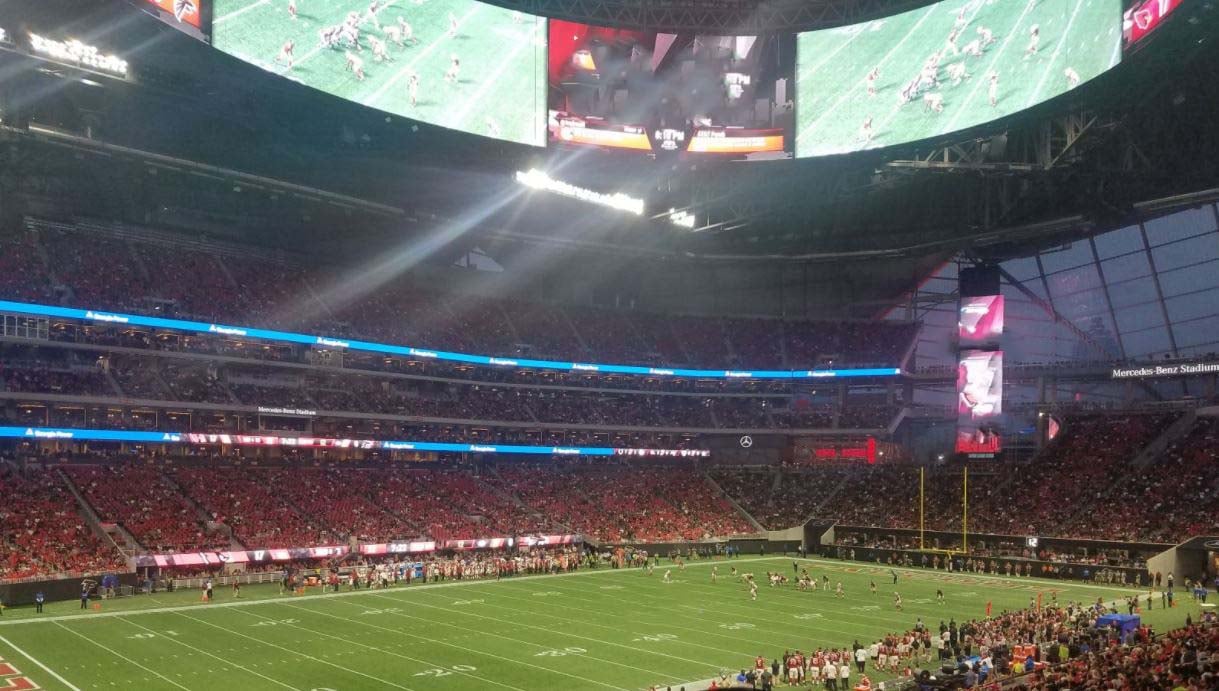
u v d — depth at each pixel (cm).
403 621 4722
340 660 3797
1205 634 3238
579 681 3488
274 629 4466
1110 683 2380
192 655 3853
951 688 3231
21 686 3306
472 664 3750
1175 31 4966
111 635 4250
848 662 3584
